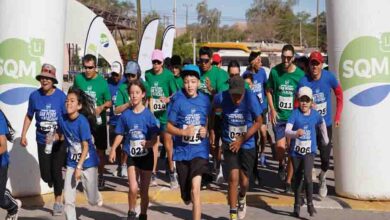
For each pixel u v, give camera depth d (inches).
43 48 310.7
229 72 340.5
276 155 356.8
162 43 604.7
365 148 289.7
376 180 290.4
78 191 325.7
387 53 285.6
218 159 349.4
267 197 312.2
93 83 326.3
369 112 287.3
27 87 307.1
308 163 265.6
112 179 373.4
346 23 290.8
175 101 240.5
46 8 311.1
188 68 239.3
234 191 253.8
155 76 350.3
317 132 288.2
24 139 283.6
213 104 255.8
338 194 306.7
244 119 249.8
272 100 333.7
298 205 273.3
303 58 347.6
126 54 1750.7
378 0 285.0
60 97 279.6
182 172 238.1
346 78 291.9
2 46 308.3
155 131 245.8
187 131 233.0
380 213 277.7
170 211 286.5
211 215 278.2
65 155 276.1
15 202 250.8
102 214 281.7
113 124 360.2
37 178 314.3
